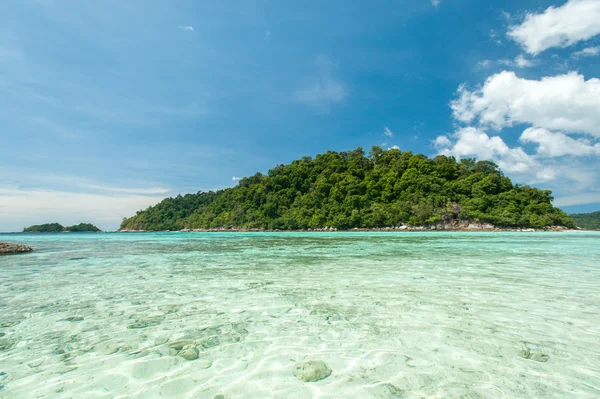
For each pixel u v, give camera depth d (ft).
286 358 9.75
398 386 7.93
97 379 8.45
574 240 86.33
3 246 50.44
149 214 466.29
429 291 19.06
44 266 33.14
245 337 11.57
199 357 9.89
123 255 46.50
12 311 15.17
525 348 10.31
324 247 61.36
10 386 8.06
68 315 14.47
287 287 20.67
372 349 10.35
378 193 283.79
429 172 283.59
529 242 76.28
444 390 7.70
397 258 39.34
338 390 7.78
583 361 9.33
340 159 363.76
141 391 7.82
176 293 19.07
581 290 19.15
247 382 8.27
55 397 7.52
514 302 16.28
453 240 86.99
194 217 412.36
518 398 7.29
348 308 15.31
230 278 24.53
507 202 235.81
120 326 12.87
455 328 12.32
